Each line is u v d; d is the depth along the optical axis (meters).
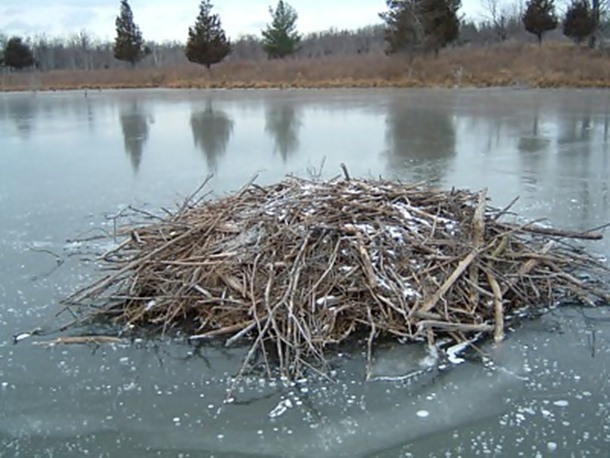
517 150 11.73
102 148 13.14
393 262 4.38
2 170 10.65
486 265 4.52
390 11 33.00
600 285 4.81
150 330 4.34
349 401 3.47
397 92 26.84
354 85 30.72
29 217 7.36
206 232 4.82
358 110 19.70
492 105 20.17
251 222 4.77
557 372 3.72
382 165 10.41
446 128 14.99
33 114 21.34
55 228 6.85
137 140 14.29
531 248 4.98
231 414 3.37
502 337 4.09
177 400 3.51
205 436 3.19
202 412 3.39
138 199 8.25
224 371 3.80
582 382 3.61
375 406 3.42
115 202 8.10
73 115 20.70
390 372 3.74
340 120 17.12
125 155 12.12
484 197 5.22
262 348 3.87
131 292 4.59
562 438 3.11
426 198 5.22
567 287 4.68
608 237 6.08
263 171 10.05
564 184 8.69
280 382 3.66
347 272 4.28
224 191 8.11
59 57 54.38
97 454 3.06
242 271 4.39
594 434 3.14
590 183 8.73
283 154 11.78
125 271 4.68
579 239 5.75
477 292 4.29
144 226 5.58
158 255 4.70
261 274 4.33
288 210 4.80
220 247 4.62
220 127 16.31
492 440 3.11
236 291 4.31
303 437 3.16
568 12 32.91
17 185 9.30
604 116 16.58
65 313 4.64
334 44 48.25
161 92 31.92
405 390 3.56
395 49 32.28
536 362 3.83
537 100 21.48
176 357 3.98
